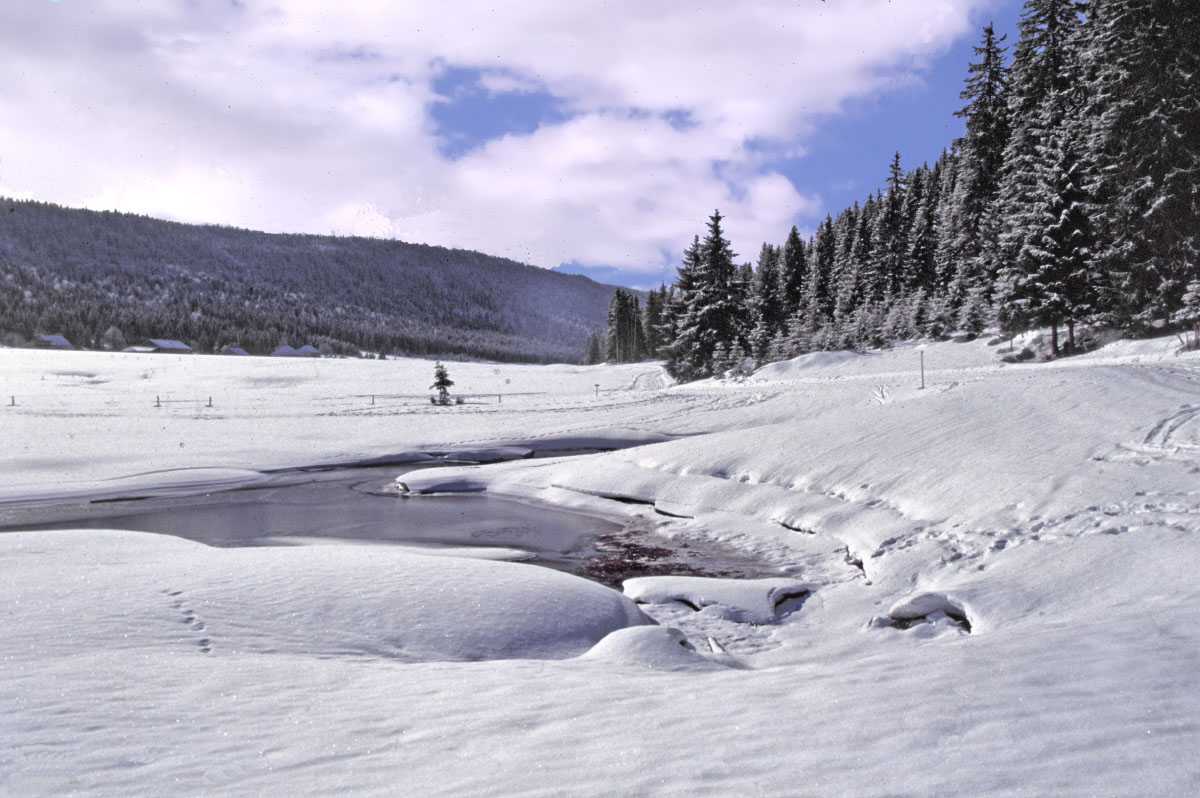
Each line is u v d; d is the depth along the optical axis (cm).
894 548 1278
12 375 7762
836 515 1564
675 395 4719
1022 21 4294
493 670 638
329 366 9344
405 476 2581
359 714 478
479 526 1864
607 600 988
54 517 2039
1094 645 550
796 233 8056
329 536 1762
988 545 1126
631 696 516
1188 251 3017
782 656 860
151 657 616
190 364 9475
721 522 1755
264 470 2870
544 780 351
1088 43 3747
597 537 1711
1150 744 357
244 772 374
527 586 972
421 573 990
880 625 930
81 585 856
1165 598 711
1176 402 1692
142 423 4097
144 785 356
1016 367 3394
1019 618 812
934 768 343
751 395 4075
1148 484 1150
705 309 5822
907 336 5381
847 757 363
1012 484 1345
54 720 449
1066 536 1046
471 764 379
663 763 368
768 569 1380
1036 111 4169
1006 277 4006
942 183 6938
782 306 7600
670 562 1462
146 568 966
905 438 1866
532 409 4578
